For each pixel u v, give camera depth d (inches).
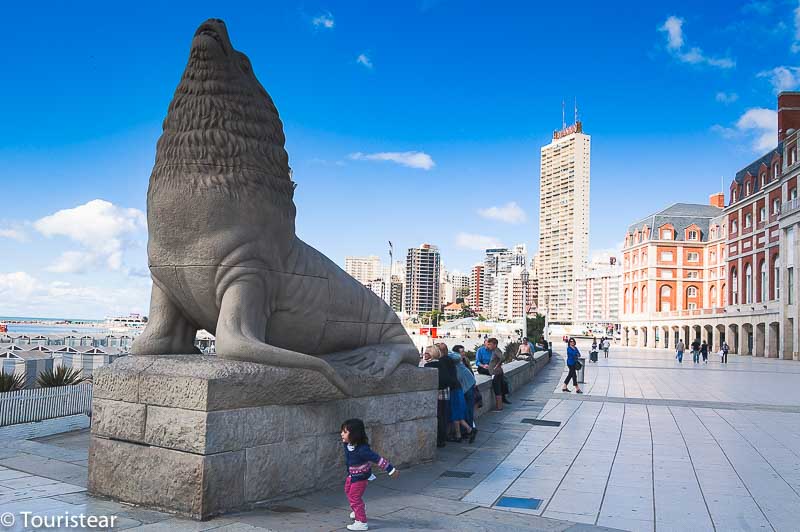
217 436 200.7
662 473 303.7
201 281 224.1
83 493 226.1
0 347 1185.4
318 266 264.7
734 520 229.0
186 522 193.5
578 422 473.7
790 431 436.5
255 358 215.2
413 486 266.7
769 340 1907.0
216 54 221.9
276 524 197.2
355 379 264.2
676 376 1003.3
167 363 214.5
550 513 233.3
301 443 233.9
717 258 2871.6
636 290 3137.3
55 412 438.0
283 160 242.5
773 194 1950.1
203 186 219.6
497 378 545.3
